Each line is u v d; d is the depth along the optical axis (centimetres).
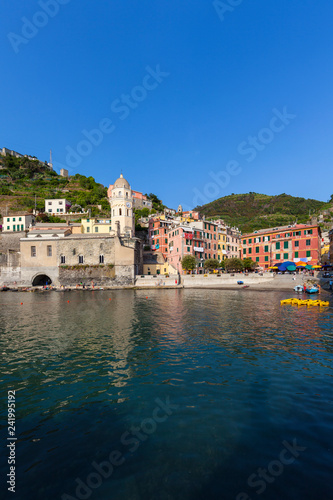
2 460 720
